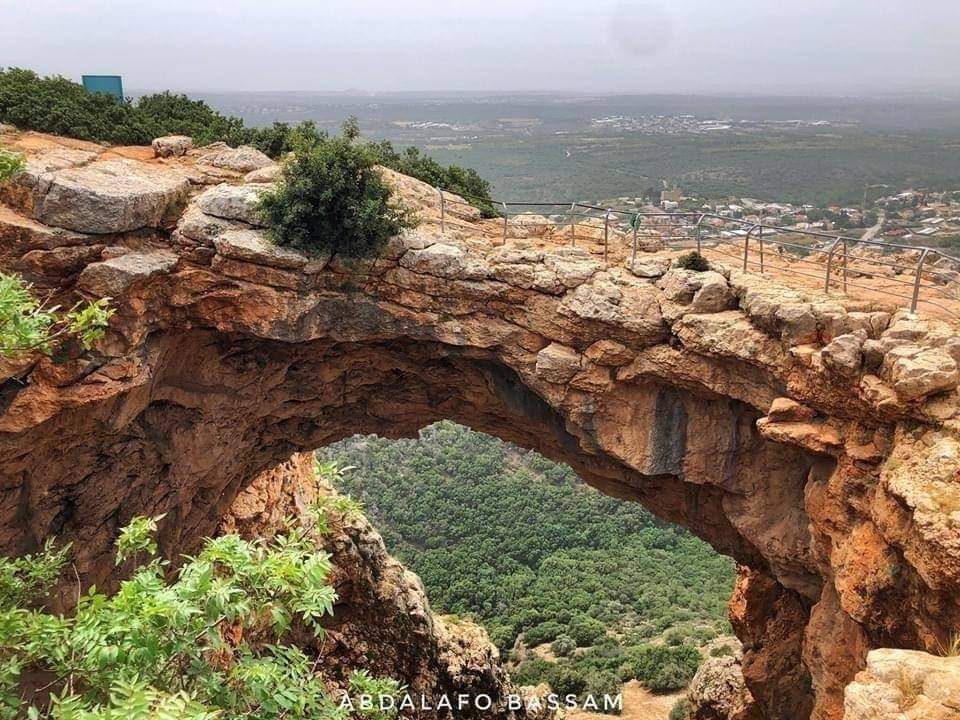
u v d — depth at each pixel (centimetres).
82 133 1797
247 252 1527
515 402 1862
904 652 931
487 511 6072
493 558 5544
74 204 1420
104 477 1703
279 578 931
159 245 1562
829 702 1409
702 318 1484
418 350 1811
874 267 1744
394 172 1938
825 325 1350
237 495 2334
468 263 1644
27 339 1037
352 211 1555
